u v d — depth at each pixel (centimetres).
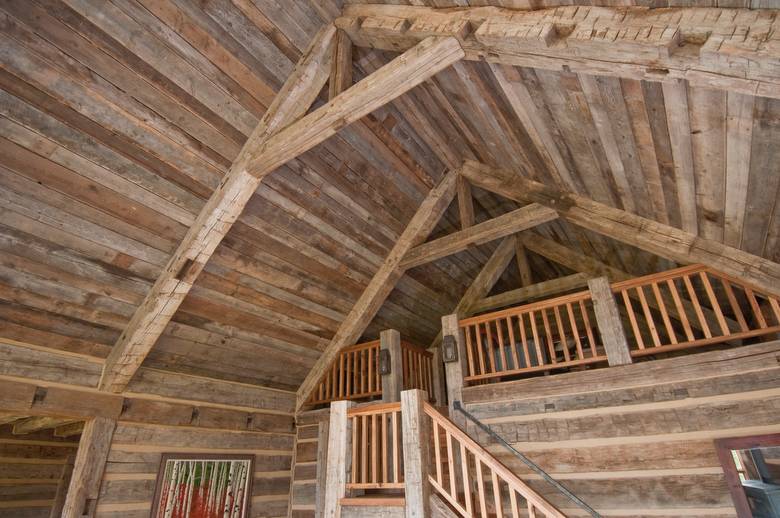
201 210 443
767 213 319
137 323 443
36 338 414
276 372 628
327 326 639
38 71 326
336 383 644
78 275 407
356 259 617
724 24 207
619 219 470
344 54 431
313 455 616
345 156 531
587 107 336
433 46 336
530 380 463
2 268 370
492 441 461
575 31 256
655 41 225
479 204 722
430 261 654
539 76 335
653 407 403
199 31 377
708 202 352
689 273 426
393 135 553
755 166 280
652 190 390
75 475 427
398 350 596
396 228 639
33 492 671
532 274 838
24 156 344
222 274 500
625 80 281
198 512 507
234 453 564
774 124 239
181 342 509
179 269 438
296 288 574
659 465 387
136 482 462
